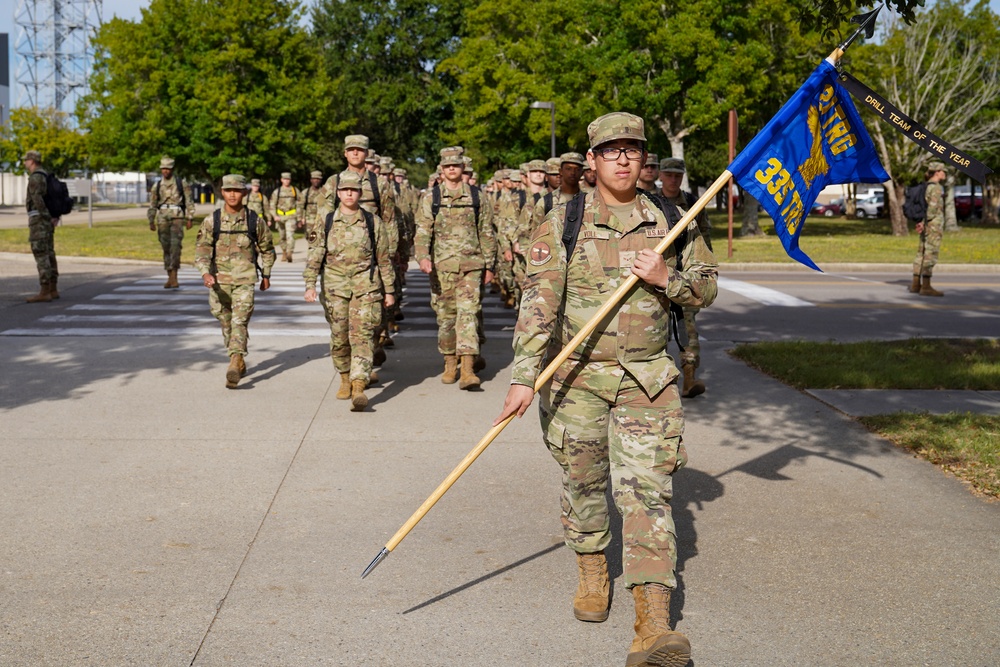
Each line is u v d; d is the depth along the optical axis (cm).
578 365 386
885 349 1062
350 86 6069
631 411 383
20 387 868
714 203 8712
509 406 374
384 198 925
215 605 423
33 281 1789
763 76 3195
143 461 640
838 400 823
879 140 3547
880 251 2680
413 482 599
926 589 443
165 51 4509
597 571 411
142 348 1077
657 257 371
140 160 4478
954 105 3709
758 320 1357
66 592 436
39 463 633
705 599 432
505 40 3919
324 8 6412
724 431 727
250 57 4356
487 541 500
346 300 799
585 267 384
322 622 407
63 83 8675
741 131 3572
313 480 602
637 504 371
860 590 442
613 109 3244
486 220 899
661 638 339
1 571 458
